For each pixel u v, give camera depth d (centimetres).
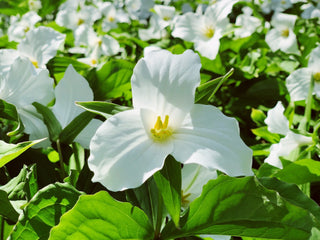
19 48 42
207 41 55
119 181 25
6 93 35
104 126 26
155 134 27
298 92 47
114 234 27
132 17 97
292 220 26
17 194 31
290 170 35
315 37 59
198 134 27
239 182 26
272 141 44
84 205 25
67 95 36
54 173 36
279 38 61
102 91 50
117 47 66
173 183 26
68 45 82
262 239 29
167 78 28
